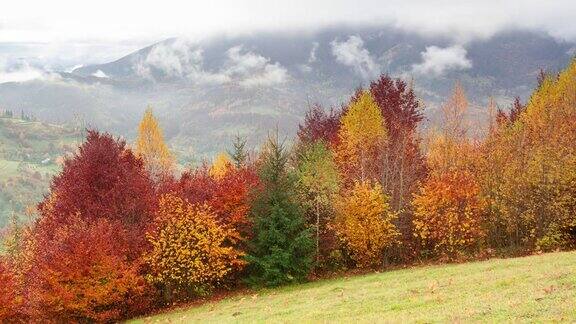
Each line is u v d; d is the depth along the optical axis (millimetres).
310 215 48375
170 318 36562
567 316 17656
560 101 62469
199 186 47594
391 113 61844
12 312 36375
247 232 46000
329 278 46438
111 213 42312
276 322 26828
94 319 38438
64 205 43062
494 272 32406
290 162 53562
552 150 47781
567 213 46031
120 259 38219
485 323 18516
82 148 46188
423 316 21641
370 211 46188
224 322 30016
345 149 57500
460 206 46438
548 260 34469
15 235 64875
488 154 52406
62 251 36344
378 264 49250
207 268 41812
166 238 41469
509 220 47281
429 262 47656
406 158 56125
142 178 47094
